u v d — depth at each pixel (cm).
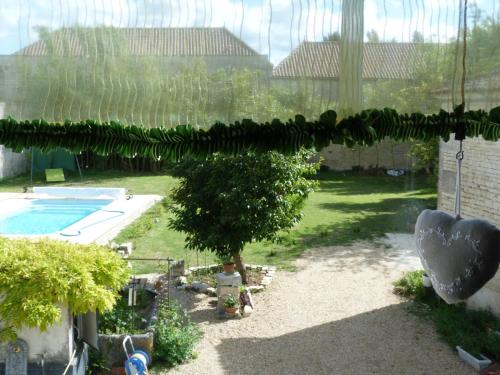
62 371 491
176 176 859
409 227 1398
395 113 214
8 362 482
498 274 739
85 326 537
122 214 1473
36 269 459
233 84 211
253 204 802
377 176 2333
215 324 780
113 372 605
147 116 212
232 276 815
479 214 751
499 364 634
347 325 773
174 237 1285
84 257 498
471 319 737
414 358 668
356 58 215
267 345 708
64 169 2248
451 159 818
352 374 630
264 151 206
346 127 209
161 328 664
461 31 224
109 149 202
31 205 1652
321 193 1967
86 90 211
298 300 877
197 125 212
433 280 260
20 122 197
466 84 226
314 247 1214
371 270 1033
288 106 212
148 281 923
